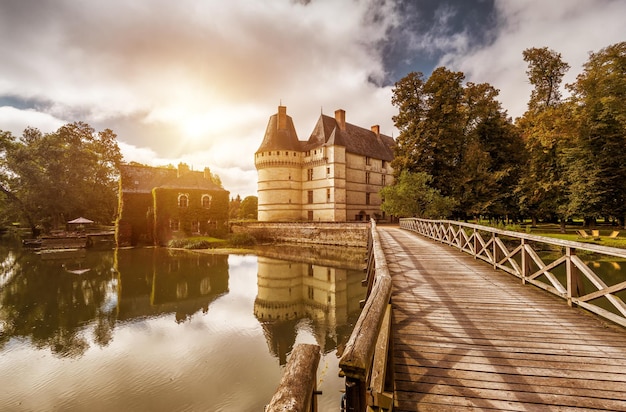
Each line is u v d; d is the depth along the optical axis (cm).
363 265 2434
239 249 3447
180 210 4062
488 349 396
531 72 2708
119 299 1644
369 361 174
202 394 791
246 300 1639
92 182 4525
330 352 1034
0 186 3981
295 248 3500
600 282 485
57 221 4072
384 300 286
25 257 2939
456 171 2767
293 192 4675
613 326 463
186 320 1344
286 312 1452
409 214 2706
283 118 4822
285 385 129
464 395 306
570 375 337
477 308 548
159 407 738
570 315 511
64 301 1605
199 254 3109
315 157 4541
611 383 321
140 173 4375
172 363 952
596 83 2181
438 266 913
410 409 288
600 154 2200
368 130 5516
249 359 980
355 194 4688
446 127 2734
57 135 4209
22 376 878
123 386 826
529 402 295
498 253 889
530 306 557
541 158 2494
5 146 4128
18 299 1633
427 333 446
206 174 4612
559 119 2267
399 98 2995
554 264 611
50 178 3869
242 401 764
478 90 2817
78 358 989
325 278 2083
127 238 3938
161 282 1995
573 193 2275
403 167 2889
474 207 2581
